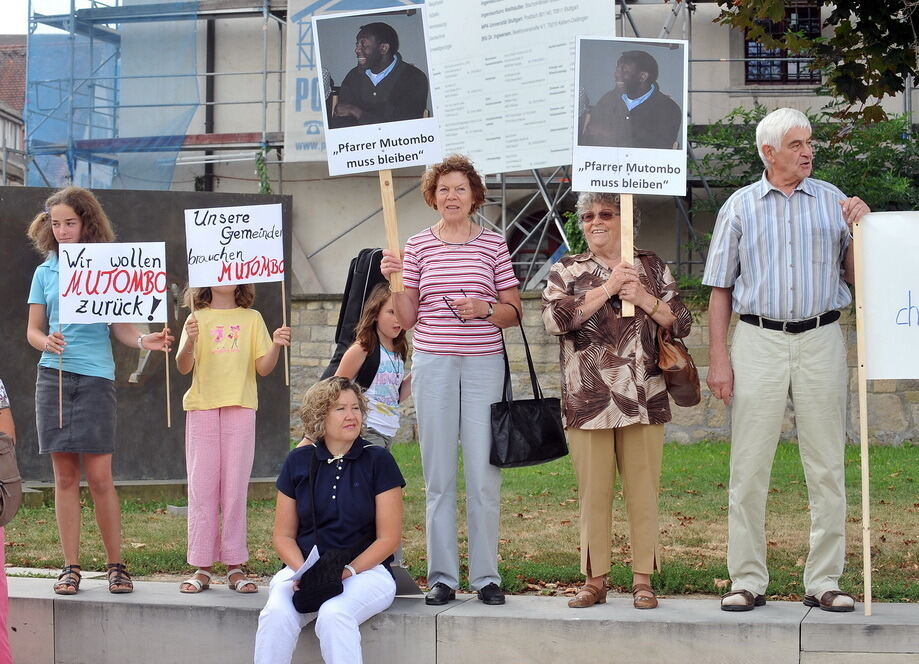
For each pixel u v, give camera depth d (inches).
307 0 690.2
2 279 371.6
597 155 220.5
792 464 453.7
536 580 250.2
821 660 198.8
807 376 210.7
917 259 211.5
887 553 273.7
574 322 212.7
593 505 217.8
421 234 229.8
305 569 201.8
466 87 599.5
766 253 212.8
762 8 313.3
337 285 727.7
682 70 222.2
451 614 210.5
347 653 197.3
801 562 263.1
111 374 243.9
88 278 239.1
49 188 373.4
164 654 223.6
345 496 210.4
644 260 222.1
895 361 212.1
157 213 386.6
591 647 205.2
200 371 242.4
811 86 669.9
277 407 392.5
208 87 735.1
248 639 219.8
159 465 386.0
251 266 248.1
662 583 235.8
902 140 563.5
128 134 681.0
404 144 228.7
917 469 443.8
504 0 589.6
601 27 575.8
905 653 197.0
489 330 223.9
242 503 241.8
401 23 229.9
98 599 228.2
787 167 211.8
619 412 213.0
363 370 233.3
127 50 684.7
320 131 692.7
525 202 719.1
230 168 743.7
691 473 437.1
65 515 238.5
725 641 201.0
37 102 687.7
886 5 316.2
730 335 573.3
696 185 660.7
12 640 230.7
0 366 373.1
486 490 221.8
